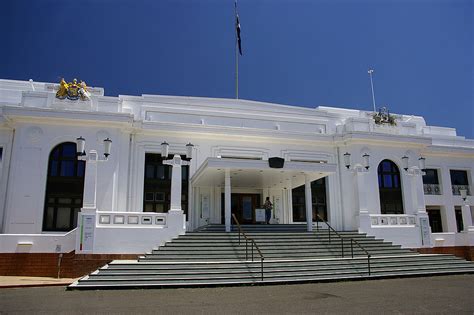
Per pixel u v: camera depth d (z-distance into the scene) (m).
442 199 31.44
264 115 28.23
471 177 32.78
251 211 27.06
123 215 18.66
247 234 20.14
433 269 17.92
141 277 14.36
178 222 19.02
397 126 29.36
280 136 26.86
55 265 18.00
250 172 22.12
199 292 12.78
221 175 22.67
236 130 26.20
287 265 16.42
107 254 17.94
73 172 22.73
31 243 18.08
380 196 27.48
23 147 22.06
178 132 25.25
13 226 21.12
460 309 10.11
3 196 22.11
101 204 22.14
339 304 10.75
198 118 27.00
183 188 25.30
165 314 9.48
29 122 22.39
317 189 27.83
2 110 22.05
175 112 26.66
